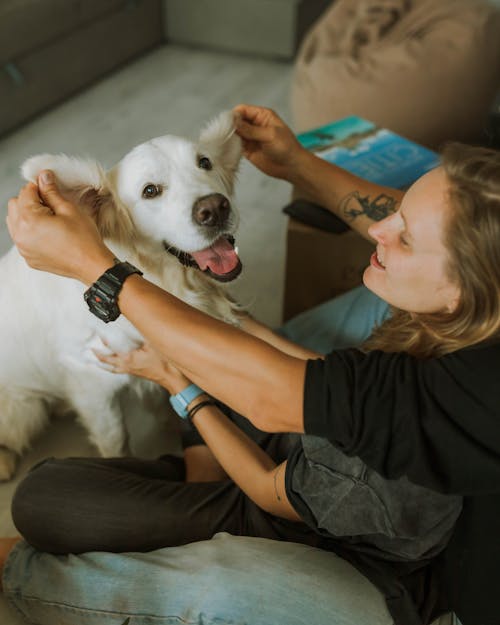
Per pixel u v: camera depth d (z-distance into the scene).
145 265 1.59
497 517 1.02
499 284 0.87
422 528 1.07
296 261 2.10
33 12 3.37
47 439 2.02
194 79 4.16
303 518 1.15
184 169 1.51
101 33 3.96
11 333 1.74
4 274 1.72
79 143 3.43
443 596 1.17
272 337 1.70
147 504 1.35
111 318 1.11
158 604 1.17
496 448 0.90
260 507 1.33
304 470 1.13
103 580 1.23
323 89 3.06
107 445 1.90
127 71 4.23
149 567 1.21
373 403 0.93
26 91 3.52
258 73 4.28
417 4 3.21
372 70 2.95
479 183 0.86
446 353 0.96
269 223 2.86
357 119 2.45
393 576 1.12
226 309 1.75
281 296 2.49
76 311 1.60
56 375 1.83
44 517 1.36
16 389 1.85
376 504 1.06
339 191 1.71
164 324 1.04
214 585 1.14
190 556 1.20
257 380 1.00
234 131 1.65
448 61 2.90
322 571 1.13
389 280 1.02
